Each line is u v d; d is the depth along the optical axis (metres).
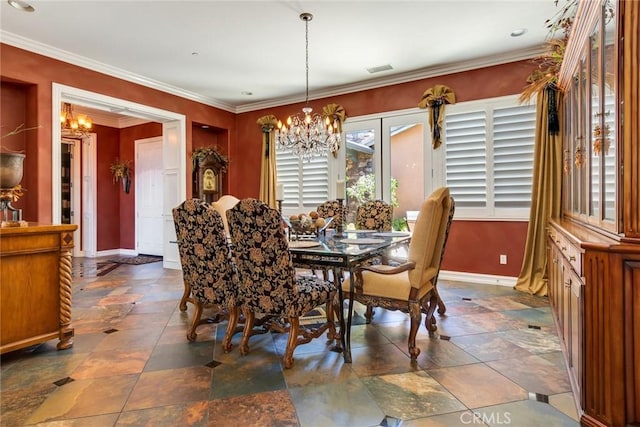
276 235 2.14
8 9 3.13
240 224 2.22
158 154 6.88
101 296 3.95
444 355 2.39
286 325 2.88
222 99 5.99
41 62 3.85
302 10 3.19
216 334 2.83
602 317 1.59
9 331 2.29
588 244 1.63
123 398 1.88
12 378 2.10
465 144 4.50
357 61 4.36
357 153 5.29
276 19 3.34
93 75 4.33
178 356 2.41
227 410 1.76
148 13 3.21
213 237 2.47
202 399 1.87
